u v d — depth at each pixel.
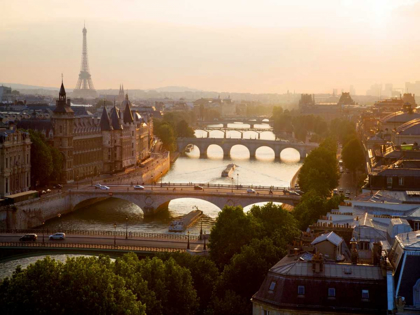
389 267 171.50
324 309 171.12
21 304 198.12
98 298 199.62
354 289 172.12
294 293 174.62
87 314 196.88
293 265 182.50
